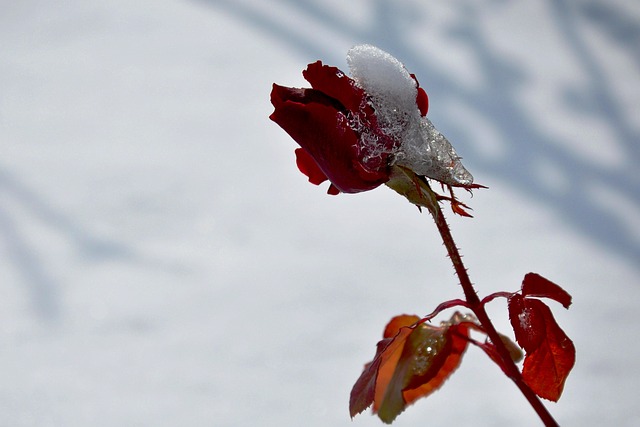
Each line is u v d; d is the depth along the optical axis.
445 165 0.76
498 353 0.78
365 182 0.76
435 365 0.78
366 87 0.75
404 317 0.81
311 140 0.75
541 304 0.77
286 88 0.75
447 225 0.77
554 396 0.78
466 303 0.77
